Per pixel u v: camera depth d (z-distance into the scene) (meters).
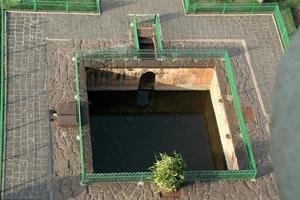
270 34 28.06
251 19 28.52
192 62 25.61
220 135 25.25
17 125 22.77
